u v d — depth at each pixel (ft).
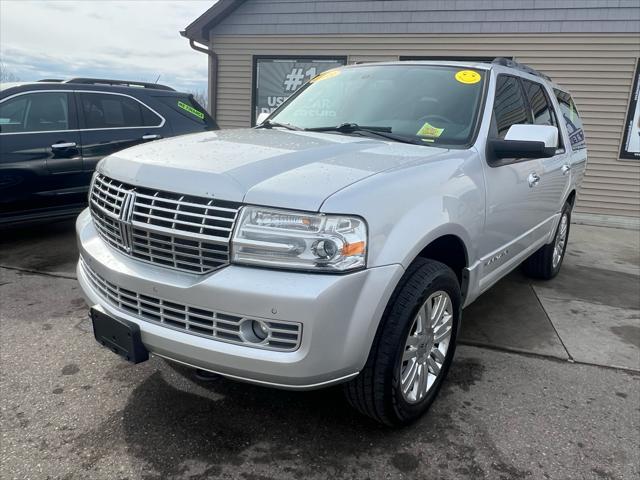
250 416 8.95
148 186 7.66
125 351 7.86
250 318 6.86
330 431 8.63
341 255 6.80
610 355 12.03
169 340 7.35
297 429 8.64
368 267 7.04
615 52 28.58
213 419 8.83
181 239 7.25
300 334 6.74
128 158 8.49
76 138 19.31
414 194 7.93
